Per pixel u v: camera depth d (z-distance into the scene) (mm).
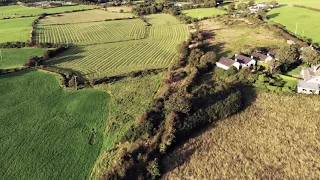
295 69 93062
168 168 54906
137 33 147875
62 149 60625
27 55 114062
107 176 51406
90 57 113500
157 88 84438
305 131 64188
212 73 91562
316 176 52406
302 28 139250
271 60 93000
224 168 54594
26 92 83938
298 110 71562
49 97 81375
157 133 61719
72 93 84000
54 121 70250
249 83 83500
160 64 105000
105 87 87438
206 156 57500
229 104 69938
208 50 115062
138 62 107750
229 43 123062
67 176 53625
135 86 86938
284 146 59750
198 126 65312
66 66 104000
